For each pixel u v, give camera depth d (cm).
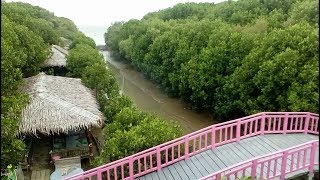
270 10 4972
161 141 1530
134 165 1491
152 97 4297
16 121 1322
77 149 1945
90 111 2069
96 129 2531
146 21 6744
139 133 1577
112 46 7956
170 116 3484
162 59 4434
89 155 1967
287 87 2319
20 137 1805
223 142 1536
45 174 1861
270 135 1627
